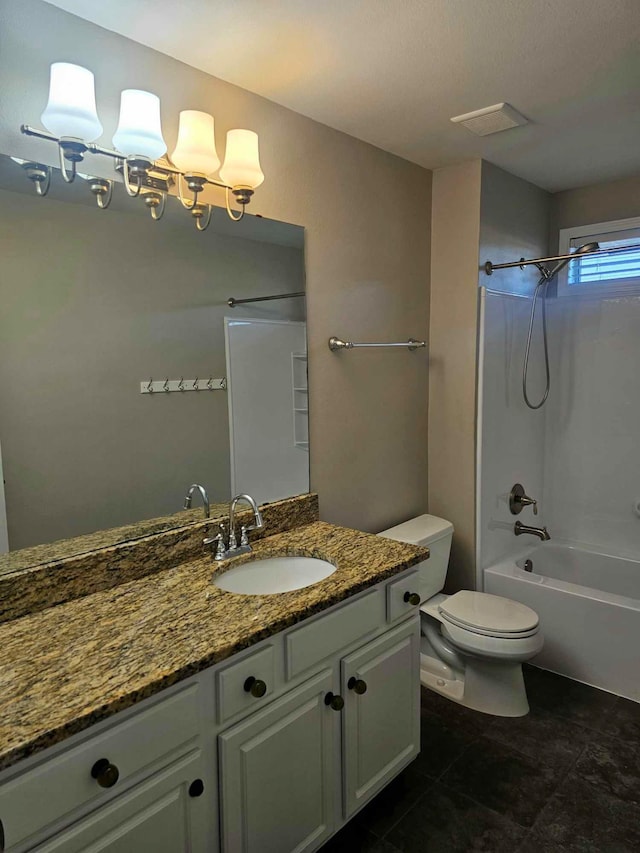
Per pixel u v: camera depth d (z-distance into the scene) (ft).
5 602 4.33
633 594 9.65
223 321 6.01
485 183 8.50
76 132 4.20
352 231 7.53
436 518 9.16
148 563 5.25
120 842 3.41
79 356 4.87
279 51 5.24
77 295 4.82
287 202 6.59
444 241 8.95
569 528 10.80
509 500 9.82
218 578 5.40
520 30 4.93
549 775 6.31
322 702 4.83
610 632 7.85
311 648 4.64
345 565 5.46
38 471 4.65
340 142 7.22
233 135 5.29
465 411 8.98
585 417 10.44
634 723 7.21
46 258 4.61
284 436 6.82
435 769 6.44
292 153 6.59
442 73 5.71
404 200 8.43
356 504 8.04
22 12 4.32
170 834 3.70
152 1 4.43
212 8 4.53
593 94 6.23
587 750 6.72
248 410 6.34
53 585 4.59
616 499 10.18
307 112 6.59
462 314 8.84
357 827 5.62
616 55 5.38
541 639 7.24
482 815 5.75
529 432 10.36
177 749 3.72
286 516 6.77
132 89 4.86
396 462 8.79
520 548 10.23
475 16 4.71
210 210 5.78
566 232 10.26
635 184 9.39
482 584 9.18
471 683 7.70
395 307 8.44
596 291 10.07
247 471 6.38
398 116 6.74
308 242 6.89
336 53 5.29
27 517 4.58
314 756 4.78
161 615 4.38
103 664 3.63
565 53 5.34
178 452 5.66
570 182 9.66
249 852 4.26
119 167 4.84
